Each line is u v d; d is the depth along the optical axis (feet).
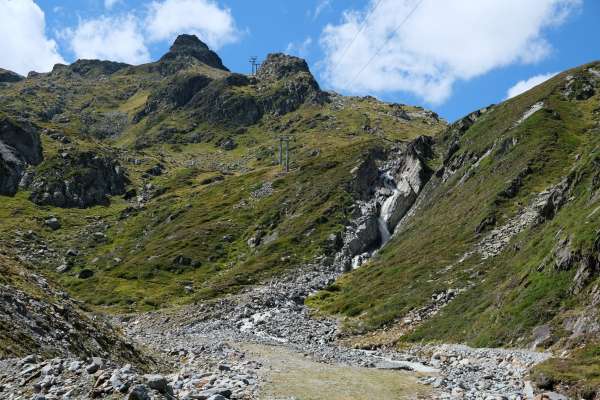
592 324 124.26
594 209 165.27
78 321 116.37
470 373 122.93
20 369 79.51
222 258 426.10
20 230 541.34
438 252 266.36
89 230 570.87
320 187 469.98
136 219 589.73
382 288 258.57
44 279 141.08
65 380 72.90
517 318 149.59
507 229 248.52
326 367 122.11
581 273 143.13
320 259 367.04
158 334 225.35
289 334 224.94
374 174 454.40
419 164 426.51
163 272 407.44
